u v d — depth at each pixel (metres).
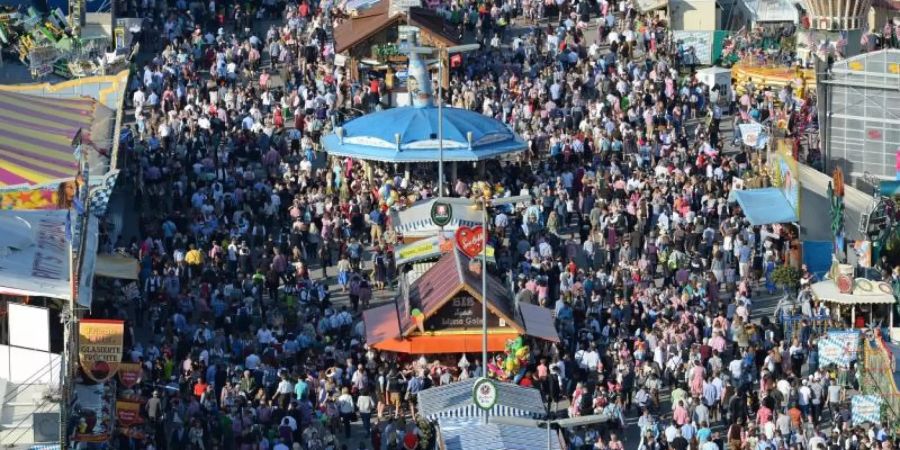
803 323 190.62
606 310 192.62
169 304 191.62
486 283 183.12
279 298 197.12
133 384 164.75
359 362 181.25
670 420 176.88
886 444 166.12
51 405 154.50
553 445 156.38
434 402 162.00
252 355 178.12
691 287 197.75
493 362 180.75
